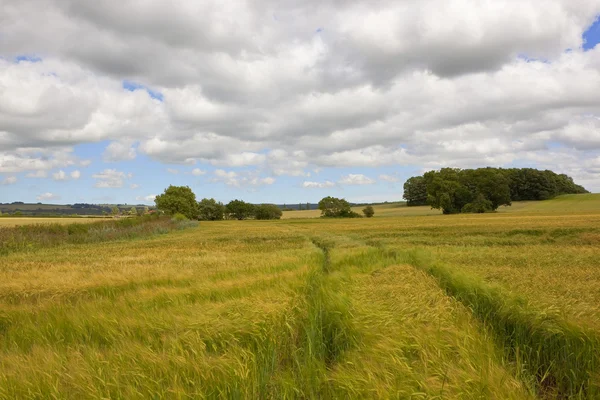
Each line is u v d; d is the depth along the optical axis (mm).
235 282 10773
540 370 6066
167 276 12734
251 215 142000
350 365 5332
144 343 6199
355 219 97750
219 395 4730
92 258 19891
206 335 6500
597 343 5781
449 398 4305
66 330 7176
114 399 4598
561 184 132625
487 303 8508
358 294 8875
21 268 15781
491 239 28547
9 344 6746
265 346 6293
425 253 17125
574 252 17938
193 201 124688
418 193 144625
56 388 4578
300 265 14469
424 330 6176
